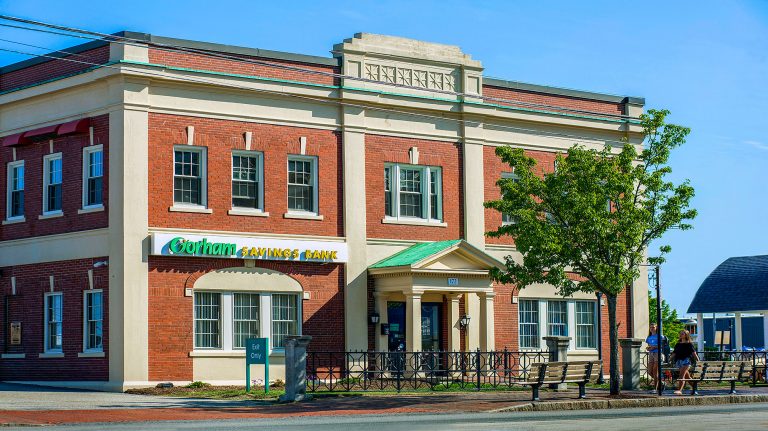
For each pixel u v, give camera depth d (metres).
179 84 33.69
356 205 36.94
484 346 36.69
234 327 34.41
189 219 33.62
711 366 30.91
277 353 35.03
